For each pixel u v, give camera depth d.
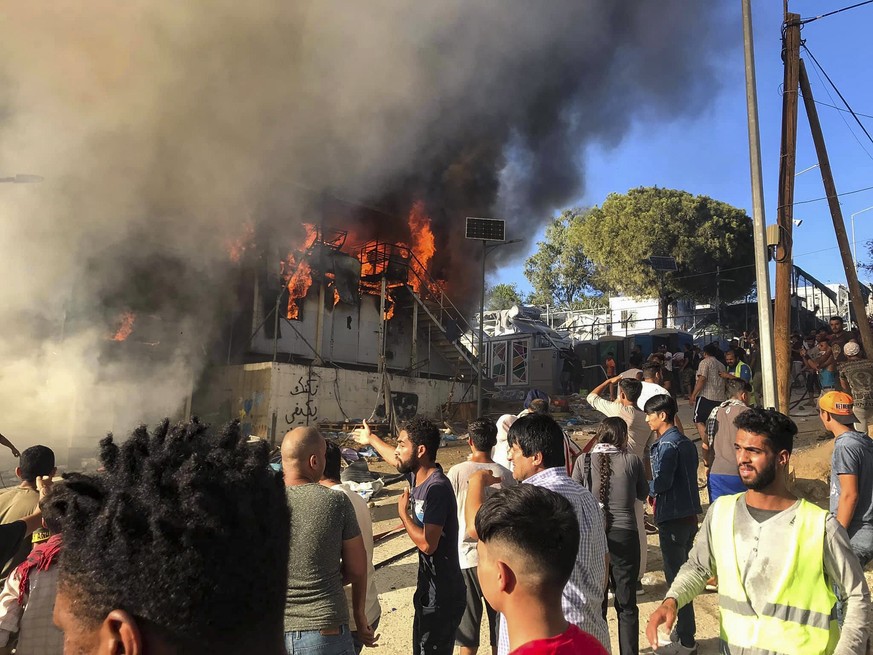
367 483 9.73
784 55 11.38
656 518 4.39
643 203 37.72
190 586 0.78
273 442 15.43
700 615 4.91
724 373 8.20
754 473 2.33
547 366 26.52
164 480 0.83
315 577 2.49
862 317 11.89
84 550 0.81
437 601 3.48
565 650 1.47
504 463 5.15
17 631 2.39
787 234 10.62
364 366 20.30
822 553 2.19
